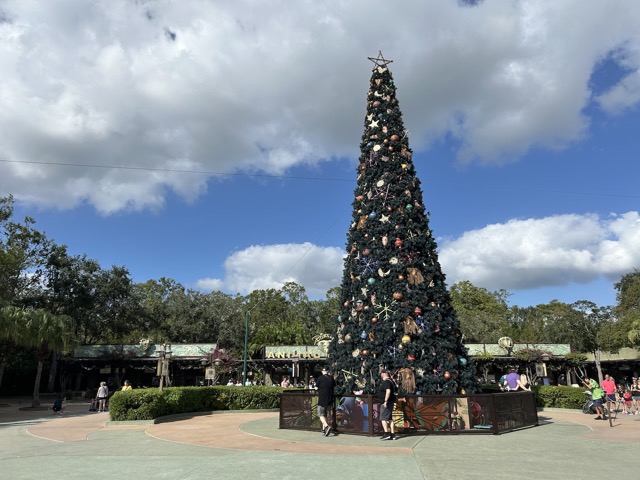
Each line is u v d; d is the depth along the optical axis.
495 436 10.51
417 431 10.68
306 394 11.91
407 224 13.08
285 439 10.32
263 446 9.34
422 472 6.72
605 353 38.56
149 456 8.18
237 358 40.66
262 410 19.75
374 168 13.93
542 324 53.34
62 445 9.98
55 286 35.84
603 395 15.41
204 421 15.14
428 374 11.66
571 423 13.60
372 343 11.93
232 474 6.55
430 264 13.14
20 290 35.62
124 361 35.22
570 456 8.15
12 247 33.25
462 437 10.34
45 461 7.76
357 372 12.12
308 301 56.59
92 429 13.48
